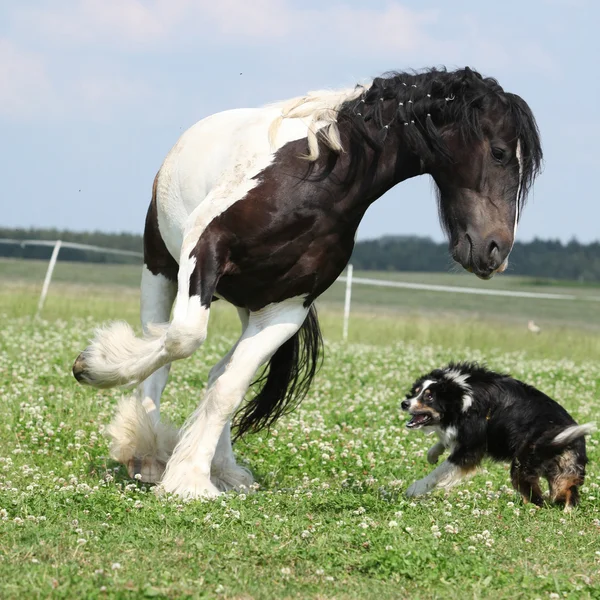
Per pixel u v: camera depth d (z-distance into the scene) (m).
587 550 7.16
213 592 5.61
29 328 20.80
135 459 8.55
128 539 6.46
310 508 7.81
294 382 9.12
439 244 101.12
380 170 8.06
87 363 8.20
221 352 18.62
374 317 31.17
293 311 8.26
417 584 6.03
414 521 7.52
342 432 11.71
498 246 7.90
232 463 8.80
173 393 13.31
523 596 5.89
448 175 8.08
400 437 11.48
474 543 6.99
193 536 6.62
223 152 8.25
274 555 6.32
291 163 7.89
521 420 8.84
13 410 11.30
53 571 5.70
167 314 9.18
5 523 6.64
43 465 9.16
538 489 8.85
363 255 98.19
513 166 7.99
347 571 6.23
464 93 8.00
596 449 11.16
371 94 8.13
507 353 23.06
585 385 17.55
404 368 18.14
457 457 8.95
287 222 7.81
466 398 8.92
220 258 7.81
